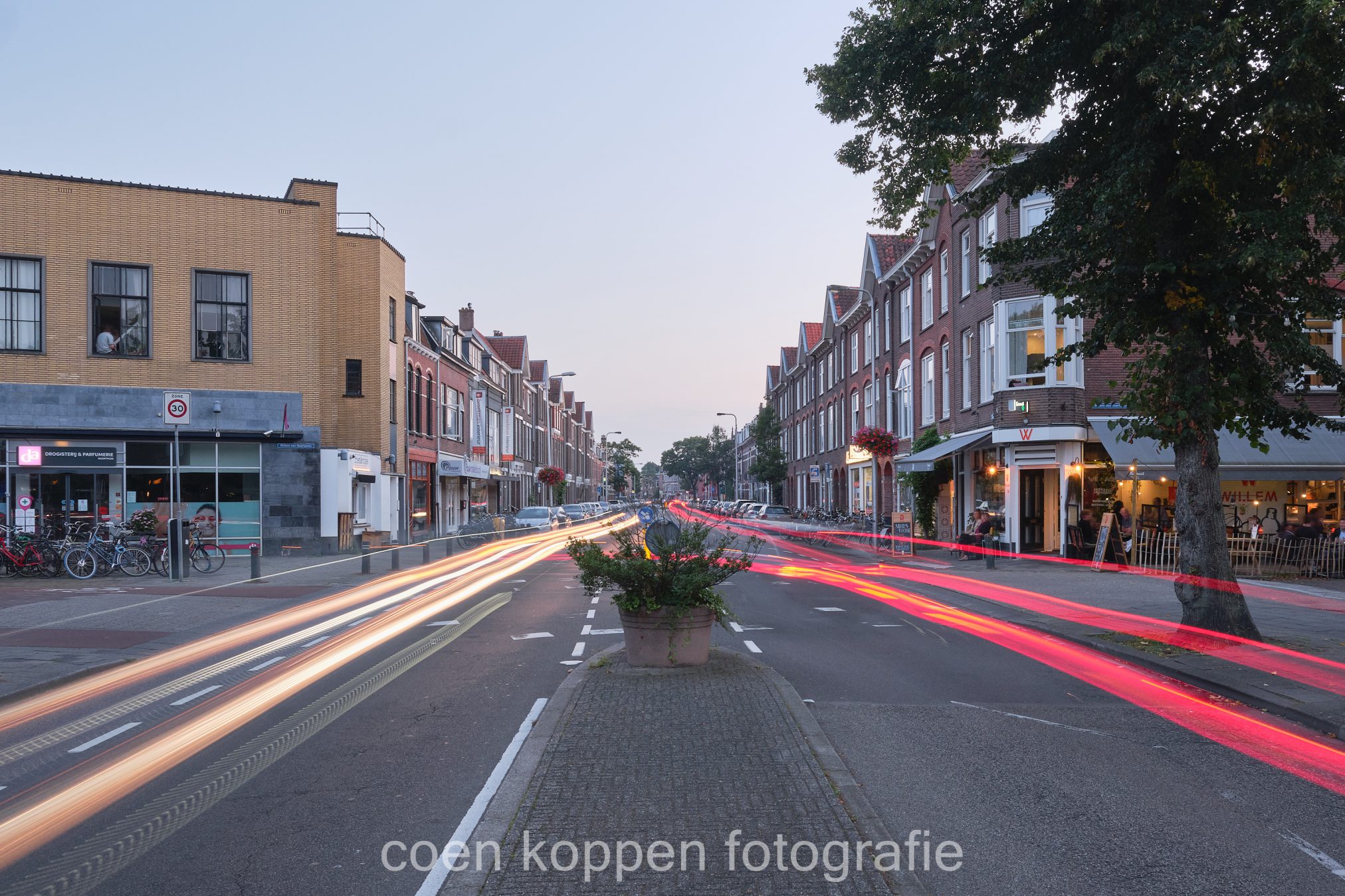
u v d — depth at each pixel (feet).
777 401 233.55
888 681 28.32
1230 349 34.22
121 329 81.71
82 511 80.12
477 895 12.50
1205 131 32.58
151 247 82.64
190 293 83.82
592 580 28.17
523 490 213.87
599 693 24.31
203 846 15.19
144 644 35.55
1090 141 36.32
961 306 90.22
